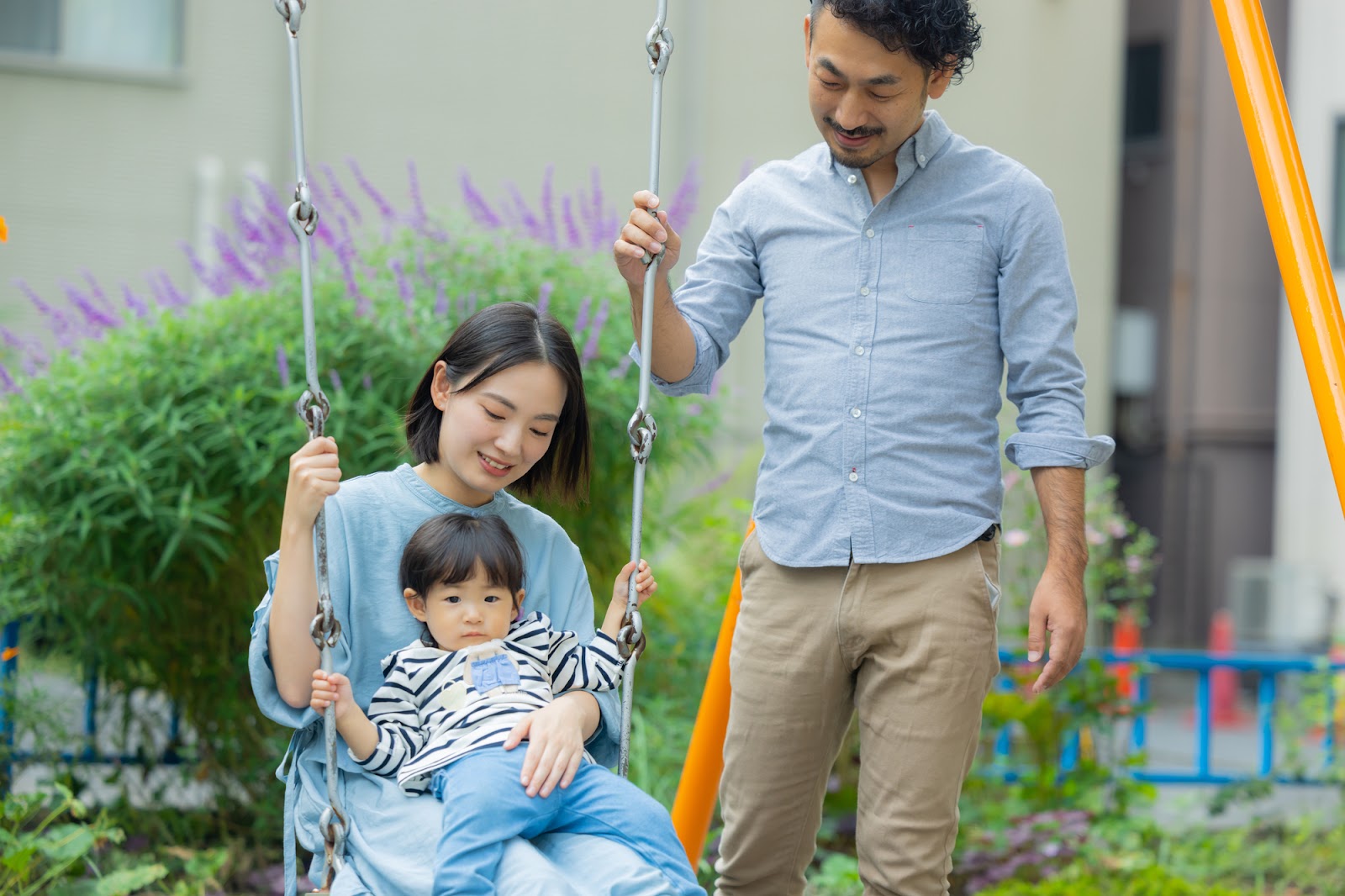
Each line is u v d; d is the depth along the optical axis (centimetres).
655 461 456
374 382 418
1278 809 557
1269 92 216
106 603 414
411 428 230
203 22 805
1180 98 1134
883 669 240
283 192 797
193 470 402
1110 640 695
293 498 204
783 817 253
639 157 854
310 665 209
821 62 225
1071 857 447
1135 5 1157
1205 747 568
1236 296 1136
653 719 439
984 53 922
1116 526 553
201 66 806
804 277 250
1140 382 1134
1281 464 1107
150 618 420
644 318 224
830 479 243
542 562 233
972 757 243
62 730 421
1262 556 1132
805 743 250
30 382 414
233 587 420
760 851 255
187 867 387
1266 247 1137
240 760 434
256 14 809
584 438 234
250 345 411
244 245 461
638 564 225
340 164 819
